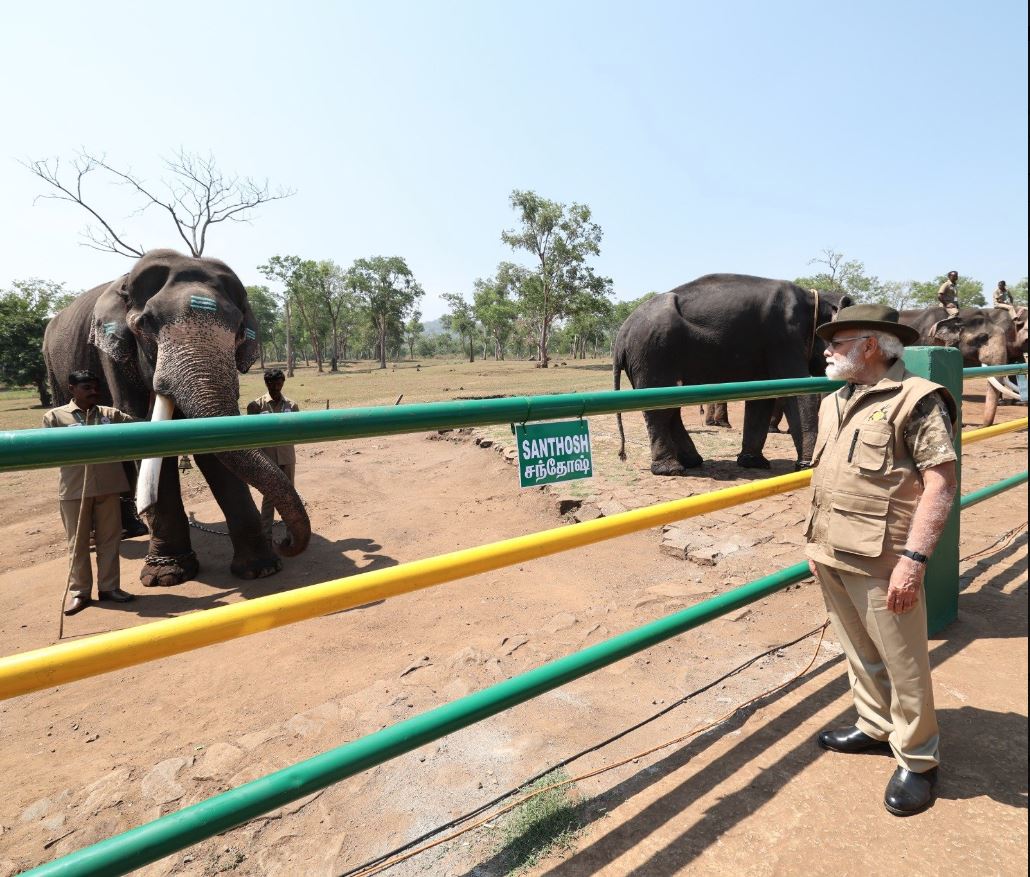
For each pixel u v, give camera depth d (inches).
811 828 84.7
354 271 3292.3
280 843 88.7
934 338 592.1
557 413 84.7
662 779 95.8
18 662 51.7
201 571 245.4
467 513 311.0
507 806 91.6
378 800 95.5
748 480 318.7
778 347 324.2
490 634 171.9
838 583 95.8
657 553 228.1
